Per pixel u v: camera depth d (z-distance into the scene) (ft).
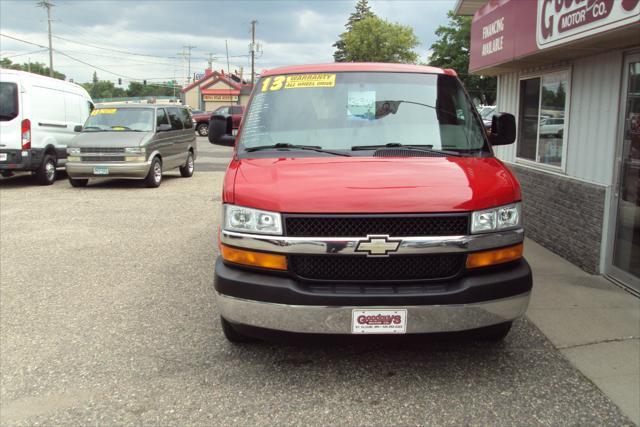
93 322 15.74
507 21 23.70
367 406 11.15
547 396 11.48
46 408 11.24
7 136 42.04
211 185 46.42
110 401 11.46
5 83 41.75
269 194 11.48
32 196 39.29
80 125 47.37
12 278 19.98
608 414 10.83
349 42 219.61
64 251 23.82
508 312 11.46
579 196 20.43
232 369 12.77
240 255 11.60
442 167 12.52
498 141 16.06
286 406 11.18
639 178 17.61
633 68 18.21
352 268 11.28
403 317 11.06
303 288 11.19
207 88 255.29
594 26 16.35
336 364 12.93
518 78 28.14
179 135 49.70
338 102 15.25
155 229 28.27
